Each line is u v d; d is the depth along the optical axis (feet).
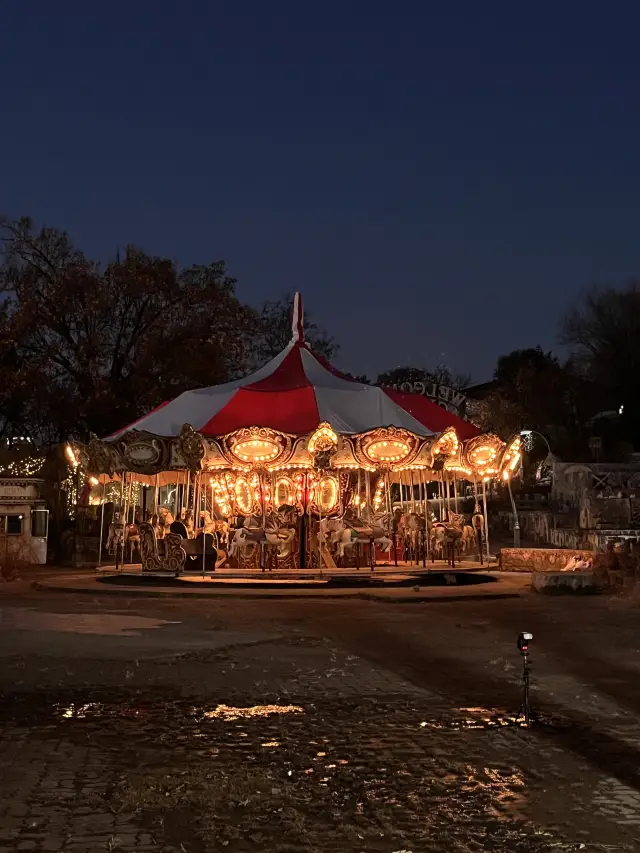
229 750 25.88
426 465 88.99
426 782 22.88
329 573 83.66
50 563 126.11
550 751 25.85
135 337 138.82
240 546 87.71
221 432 89.30
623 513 127.44
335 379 101.14
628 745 26.55
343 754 25.48
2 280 134.92
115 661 40.93
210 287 140.56
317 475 94.99
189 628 53.21
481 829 19.61
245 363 147.13
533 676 37.81
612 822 20.02
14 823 19.67
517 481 170.71
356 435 86.79
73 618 57.93
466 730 28.35
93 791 21.90
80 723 29.12
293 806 21.02
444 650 45.03
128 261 136.15
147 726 28.73
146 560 87.35
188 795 21.48
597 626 54.85
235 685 35.47
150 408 139.23
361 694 33.83
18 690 34.37
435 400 137.69
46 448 139.54
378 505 108.27
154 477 104.01
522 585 82.33
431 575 85.05
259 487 95.25
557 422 196.65
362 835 19.21
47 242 136.15
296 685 35.55
